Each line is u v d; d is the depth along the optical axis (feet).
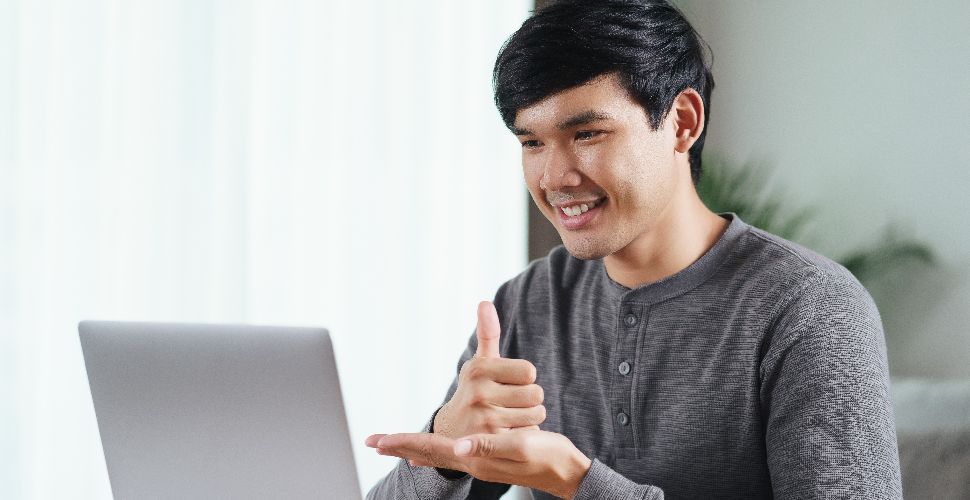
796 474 3.13
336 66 8.93
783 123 8.89
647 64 3.21
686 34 3.41
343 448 2.92
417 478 3.44
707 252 3.71
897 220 8.20
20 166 8.01
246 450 3.02
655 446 3.74
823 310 3.38
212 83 8.53
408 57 9.12
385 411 9.09
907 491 5.06
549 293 4.28
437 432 3.06
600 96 3.18
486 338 3.01
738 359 3.54
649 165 3.30
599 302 4.01
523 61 3.22
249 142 8.66
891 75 8.26
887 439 3.12
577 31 3.15
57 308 8.13
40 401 8.07
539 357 4.25
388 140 9.05
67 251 8.16
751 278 3.60
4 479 7.97
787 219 8.81
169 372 3.10
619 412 3.82
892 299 8.16
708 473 3.63
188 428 3.10
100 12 8.21
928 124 8.05
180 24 8.45
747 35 9.11
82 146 8.19
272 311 8.77
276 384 2.95
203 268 8.52
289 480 3.00
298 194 8.84
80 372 8.17
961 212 7.86
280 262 8.80
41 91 8.06
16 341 8.01
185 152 8.47
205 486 3.11
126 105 8.30
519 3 9.32
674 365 3.71
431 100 9.17
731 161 9.19
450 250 9.23
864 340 3.30
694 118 3.47
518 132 3.36
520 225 9.39
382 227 9.07
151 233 8.39
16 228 8.01
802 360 3.30
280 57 8.77
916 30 8.11
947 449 5.12
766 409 3.48
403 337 9.12
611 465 3.88
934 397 5.34
